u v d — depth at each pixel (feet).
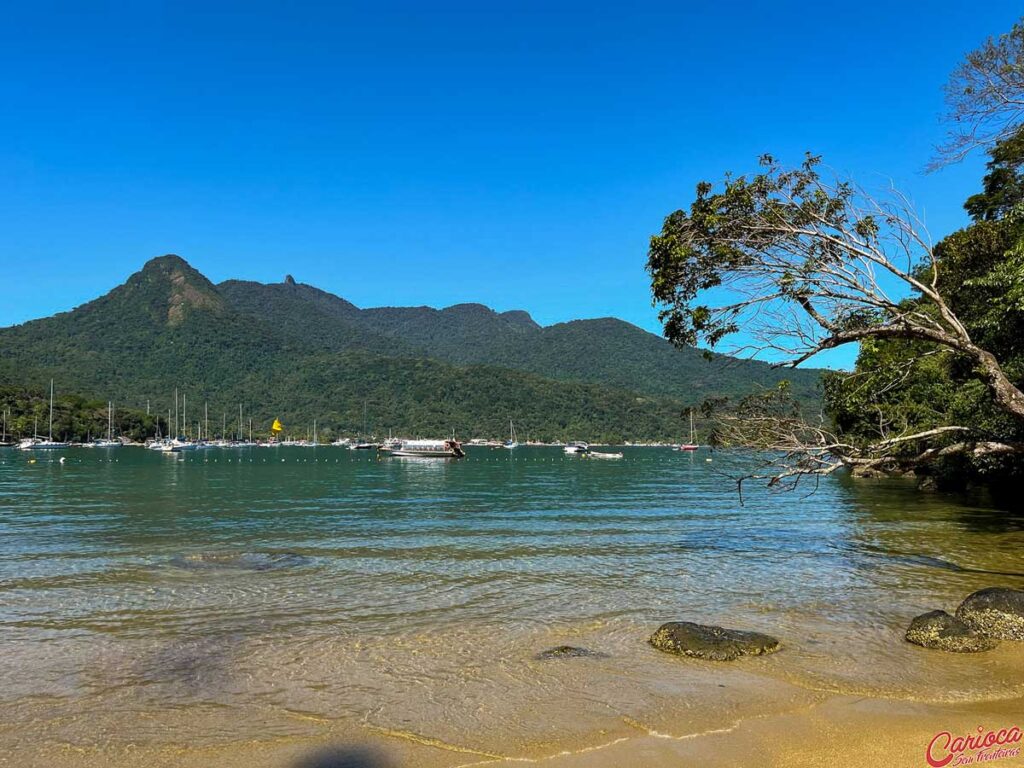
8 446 449.89
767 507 108.27
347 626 39.27
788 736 24.35
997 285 56.54
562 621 40.42
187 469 243.19
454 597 46.44
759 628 38.65
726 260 43.96
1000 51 51.42
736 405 51.26
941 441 80.59
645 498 127.24
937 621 35.24
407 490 148.77
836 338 44.21
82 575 53.21
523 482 178.29
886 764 22.12
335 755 23.22
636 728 25.17
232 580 51.65
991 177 81.05
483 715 26.50
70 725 25.82
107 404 572.51
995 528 79.97
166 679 30.66
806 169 44.09
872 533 77.05
